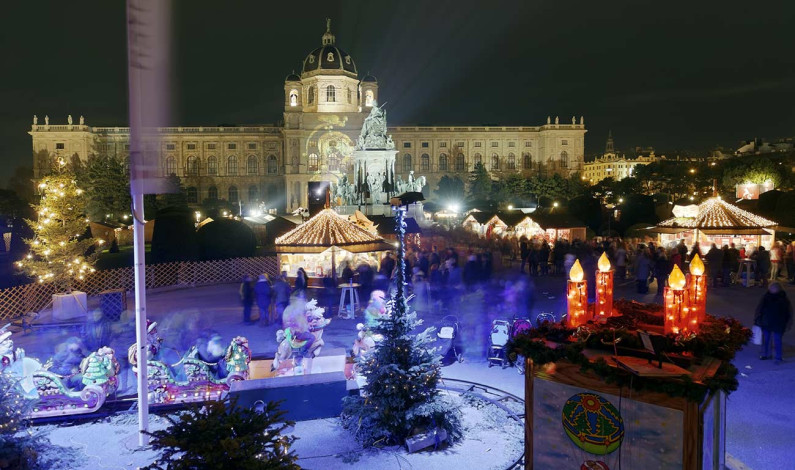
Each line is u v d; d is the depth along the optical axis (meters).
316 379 9.95
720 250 26.36
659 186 99.12
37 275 20.48
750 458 7.91
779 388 10.72
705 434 4.91
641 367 4.90
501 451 8.48
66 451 8.69
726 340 5.27
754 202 41.28
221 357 10.77
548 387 5.54
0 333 10.15
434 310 18.48
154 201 75.81
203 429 5.39
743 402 10.05
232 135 131.50
